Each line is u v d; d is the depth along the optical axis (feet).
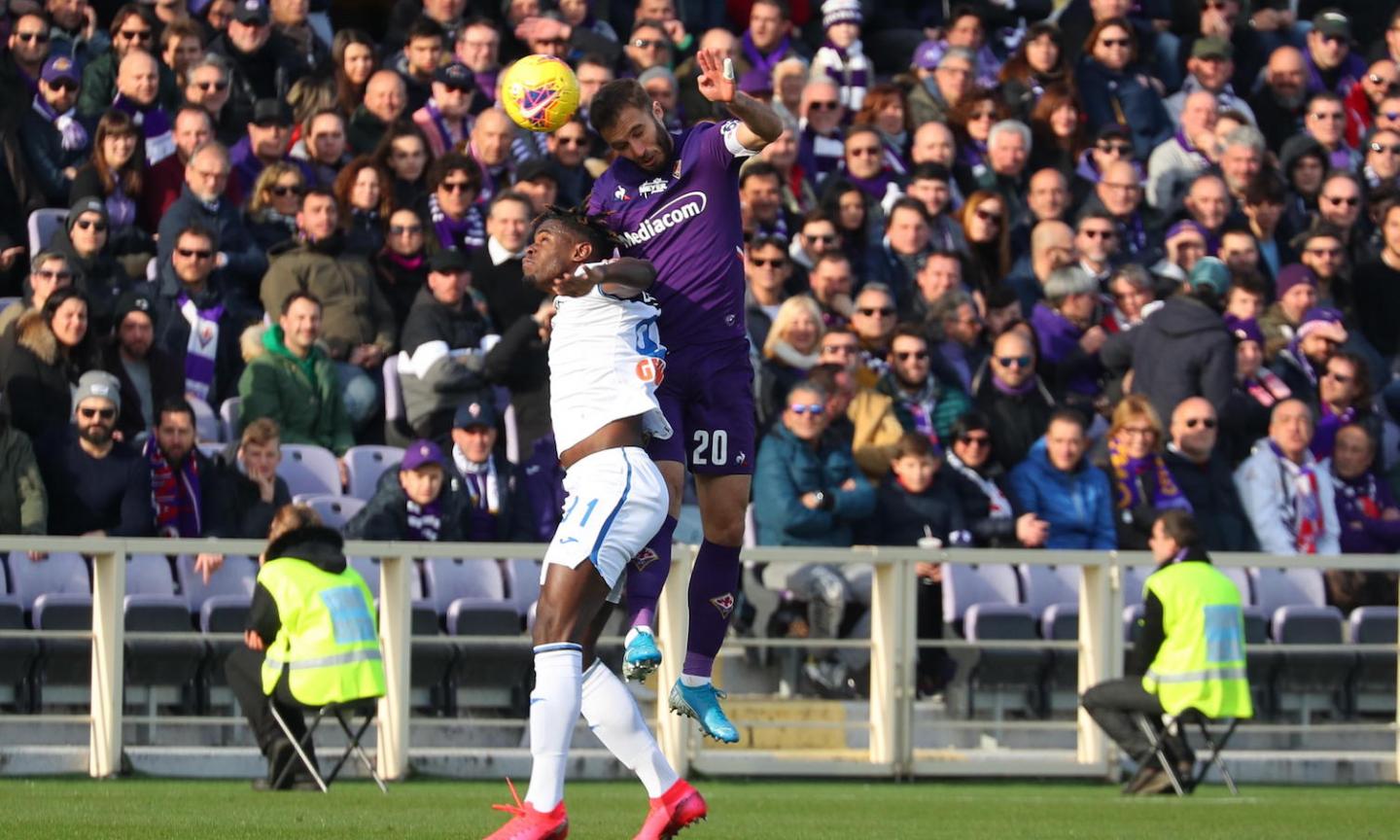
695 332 76.59
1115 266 168.45
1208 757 129.18
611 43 172.45
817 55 179.73
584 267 65.92
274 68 160.66
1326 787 132.77
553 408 67.72
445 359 136.15
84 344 127.65
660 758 70.33
